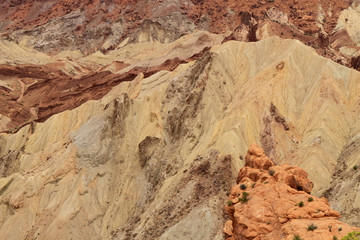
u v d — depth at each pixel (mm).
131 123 93312
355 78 85812
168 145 85625
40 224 83438
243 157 69312
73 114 108562
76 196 84875
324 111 79688
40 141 106188
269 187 38531
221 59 93062
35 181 91062
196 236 58188
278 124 78375
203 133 82500
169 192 70000
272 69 89188
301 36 130125
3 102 148000
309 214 34906
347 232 31891
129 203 80438
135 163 85938
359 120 78438
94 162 89562
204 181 66312
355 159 67500
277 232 34344
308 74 88250
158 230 63469
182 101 91500
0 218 88625
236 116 79000
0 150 110750
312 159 71000
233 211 37938
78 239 79250
